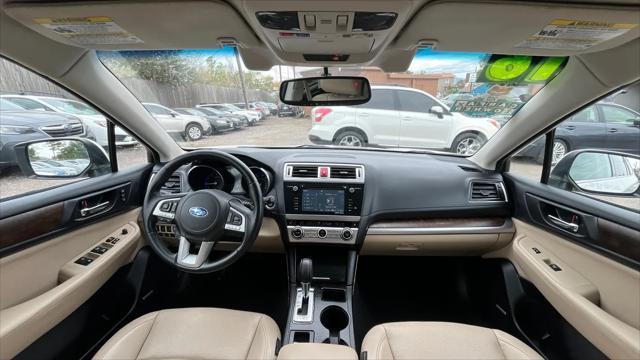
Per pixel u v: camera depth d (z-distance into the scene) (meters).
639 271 1.28
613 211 1.41
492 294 2.08
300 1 0.90
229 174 1.79
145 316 1.45
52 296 1.38
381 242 2.06
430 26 1.09
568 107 1.59
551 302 1.57
